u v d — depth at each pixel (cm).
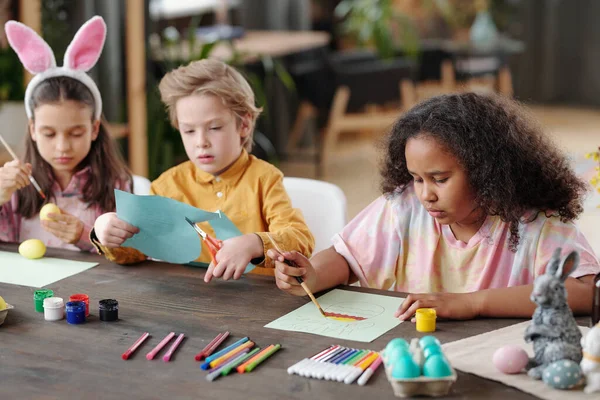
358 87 522
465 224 155
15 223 198
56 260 168
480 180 140
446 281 159
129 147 347
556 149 150
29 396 106
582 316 134
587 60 749
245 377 110
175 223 153
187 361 116
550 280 107
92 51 189
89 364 115
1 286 151
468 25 719
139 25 341
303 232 171
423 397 104
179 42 419
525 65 757
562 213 148
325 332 127
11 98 296
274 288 149
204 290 148
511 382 107
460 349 118
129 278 156
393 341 108
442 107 142
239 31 502
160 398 104
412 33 580
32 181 188
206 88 169
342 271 157
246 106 177
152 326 130
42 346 122
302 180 201
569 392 104
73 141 188
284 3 580
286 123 563
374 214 165
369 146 601
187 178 189
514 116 145
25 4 293
